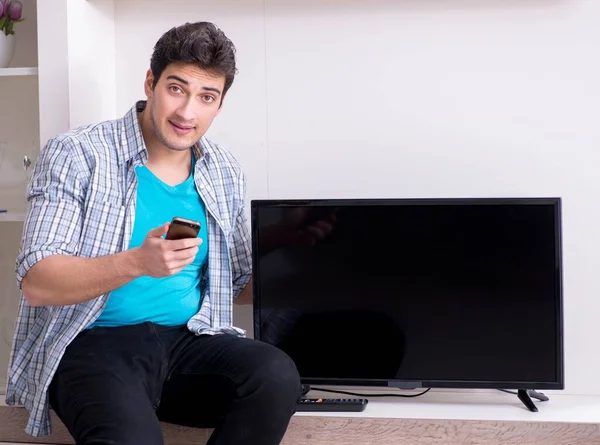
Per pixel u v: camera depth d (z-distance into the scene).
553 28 2.10
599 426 1.78
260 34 2.21
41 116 2.04
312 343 1.97
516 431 1.81
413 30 2.15
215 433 1.60
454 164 2.15
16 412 1.90
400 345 1.95
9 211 2.29
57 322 1.68
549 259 1.92
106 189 1.70
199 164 1.86
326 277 1.97
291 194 2.21
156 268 1.46
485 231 1.93
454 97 2.15
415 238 1.95
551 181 2.12
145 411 1.48
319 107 2.20
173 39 1.69
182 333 1.79
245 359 1.64
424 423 1.83
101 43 2.20
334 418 1.85
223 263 1.88
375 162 2.18
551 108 2.11
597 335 2.11
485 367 1.94
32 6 2.33
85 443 1.43
